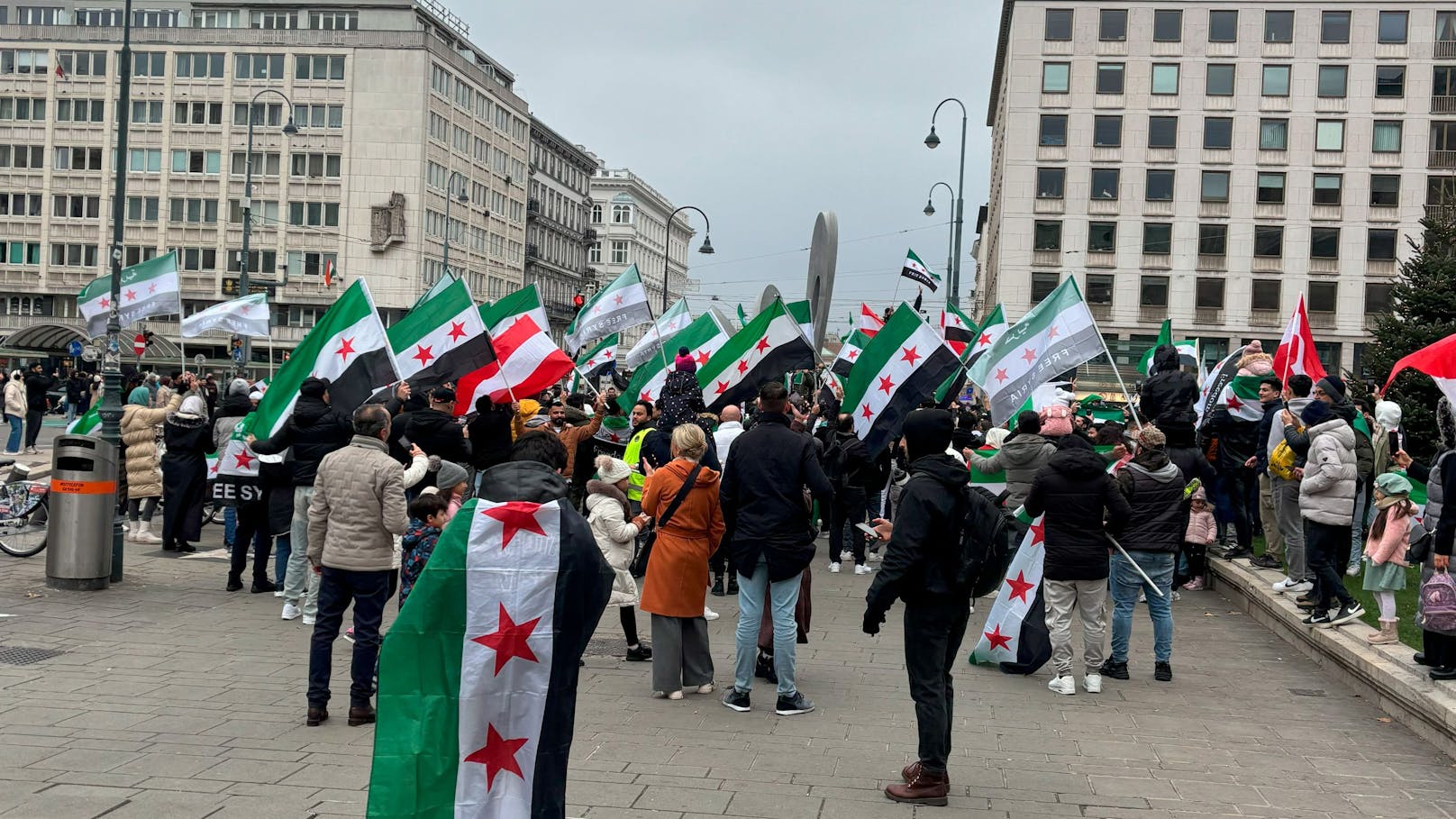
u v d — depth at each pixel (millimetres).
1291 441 11383
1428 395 20578
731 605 12695
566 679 4770
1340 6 66562
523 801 4680
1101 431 12305
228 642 9742
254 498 11961
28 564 13344
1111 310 68875
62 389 49969
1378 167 66688
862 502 14930
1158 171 68375
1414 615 10867
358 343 11516
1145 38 68062
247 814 5770
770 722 7961
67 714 7527
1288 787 6797
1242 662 10422
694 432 8664
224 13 84938
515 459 4973
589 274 120562
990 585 6562
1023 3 68875
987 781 6762
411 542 7465
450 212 84250
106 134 81375
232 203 80625
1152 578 9680
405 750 4566
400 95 79000
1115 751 7465
